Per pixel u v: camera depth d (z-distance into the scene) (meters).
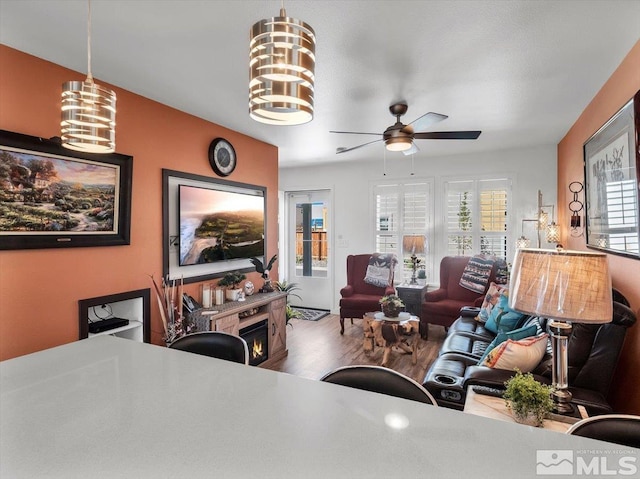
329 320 5.94
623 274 2.44
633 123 2.12
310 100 1.14
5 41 2.16
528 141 4.67
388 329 3.82
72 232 2.52
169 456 0.84
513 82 2.77
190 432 0.95
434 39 2.14
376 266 5.53
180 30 2.05
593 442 0.91
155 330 3.13
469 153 5.39
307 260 6.80
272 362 4.01
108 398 1.14
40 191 2.35
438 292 4.88
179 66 2.49
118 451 0.86
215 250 3.74
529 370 2.15
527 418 1.62
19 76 2.27
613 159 2.51
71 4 1.80
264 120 1.23
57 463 0.82
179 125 3.37
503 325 3.24
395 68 2.52
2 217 2.17
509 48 2.26
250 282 4.21
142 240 3.03
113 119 1.48
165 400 1.13
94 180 2.65
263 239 4.51
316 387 1.24
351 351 4.40
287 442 0.90
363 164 6.15
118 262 2.85
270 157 4.72
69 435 0.93
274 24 1.06
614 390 2.48
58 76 2.46
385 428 0.98
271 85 1.08
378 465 0.81
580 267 1.55
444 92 2.96
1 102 2.19
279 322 4.15
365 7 1.83
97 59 2.39
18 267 2.27
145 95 3.01
